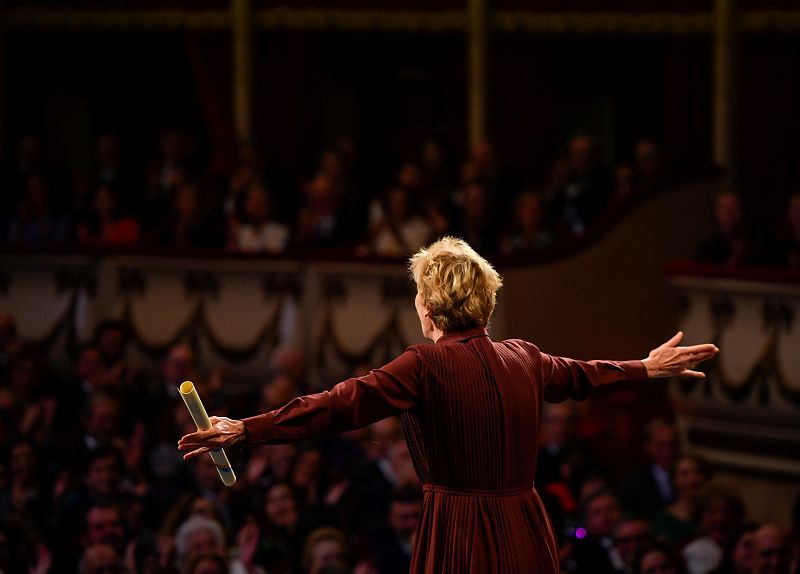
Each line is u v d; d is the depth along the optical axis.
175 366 17.88
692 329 18.16
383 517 15.67
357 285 19.69
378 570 15.05
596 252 19.50
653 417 19.03
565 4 26.33
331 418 6.96
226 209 21.72
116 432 16.70
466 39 27.22
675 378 18.58
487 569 7.11
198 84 27.19
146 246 20.80
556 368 7.57
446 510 7.23
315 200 20.89
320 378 19.94
